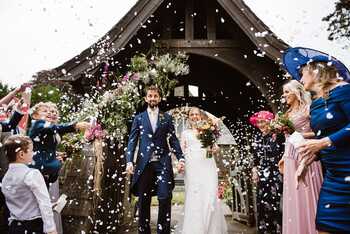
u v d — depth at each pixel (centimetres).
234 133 809
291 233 329
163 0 547
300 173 235
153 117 429
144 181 411
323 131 227
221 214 475
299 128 335
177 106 823
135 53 581
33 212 277
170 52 575
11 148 286
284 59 293
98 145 476
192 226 443
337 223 210
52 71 525
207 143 460
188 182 464
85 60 532
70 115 514
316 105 234
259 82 566
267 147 444
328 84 231
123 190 696
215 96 812
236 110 778
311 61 239
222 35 701
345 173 212
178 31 688
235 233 581
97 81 542
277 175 426
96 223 485
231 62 573
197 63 737
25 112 352
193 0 594
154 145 418
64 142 471
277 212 440
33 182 273
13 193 279
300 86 348
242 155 724
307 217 323
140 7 546
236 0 545
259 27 538
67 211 454
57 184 427
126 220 720
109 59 538
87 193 459
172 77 685
